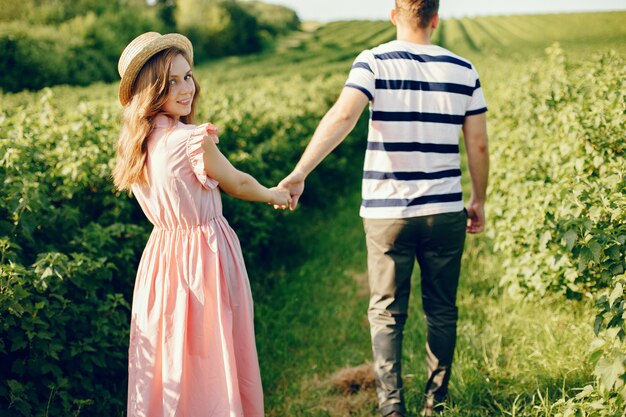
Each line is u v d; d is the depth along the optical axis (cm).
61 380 263
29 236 295
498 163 516
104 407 290
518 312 377
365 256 562
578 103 400
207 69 4994
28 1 4675
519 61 2052
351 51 5559
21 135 366
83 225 377
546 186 370
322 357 370
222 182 222
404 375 326
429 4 256
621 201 253
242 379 228
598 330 223
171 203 215
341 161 821
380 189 261
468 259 483
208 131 212
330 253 571
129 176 216
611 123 341
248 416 231
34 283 262
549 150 398
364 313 433
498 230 459
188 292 216
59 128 430
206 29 6228
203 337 217
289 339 392
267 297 455
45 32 3941
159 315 219
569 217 271
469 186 778
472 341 337
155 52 210
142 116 212
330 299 464
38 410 255
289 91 1141
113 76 4075
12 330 258
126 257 334
